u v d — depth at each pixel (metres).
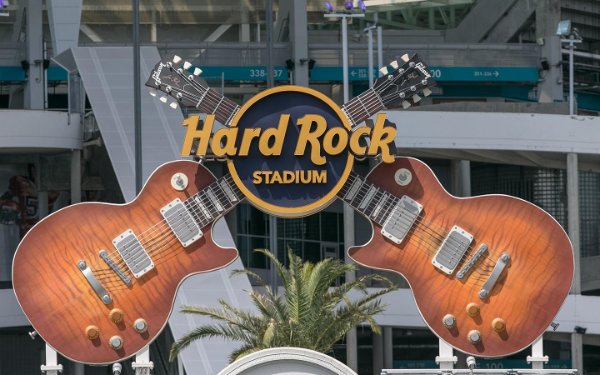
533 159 67.31
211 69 78.94
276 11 92.38
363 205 38.59
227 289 57.25
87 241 38.44
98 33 94.75
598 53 87.06
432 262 38.44
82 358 38.25
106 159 70.75
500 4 88.06
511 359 72.19
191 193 38.59
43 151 69.12
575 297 63.84
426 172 38.56
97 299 38.38
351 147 38.41
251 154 38.44
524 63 81.31
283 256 73.06
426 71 38.59
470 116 63.84
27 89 77.19
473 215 38.47
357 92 83.62
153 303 38.47
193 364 52.94
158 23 94.12
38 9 76.44
